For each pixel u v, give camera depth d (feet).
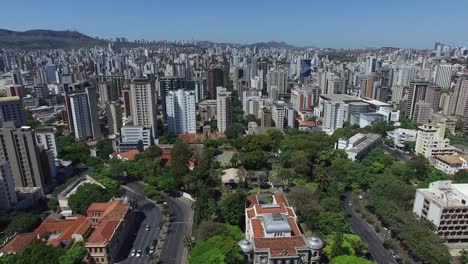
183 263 543.80
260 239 495.82
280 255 469.16
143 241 606.96
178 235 627.46
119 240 580.30
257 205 613.11
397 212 616.39
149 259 550.36
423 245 513.45
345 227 573.33
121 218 602.85
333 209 632.79
